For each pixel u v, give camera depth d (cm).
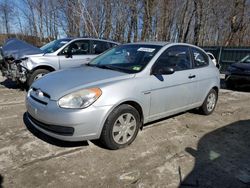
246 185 299
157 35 2188
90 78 360
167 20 2238
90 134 331
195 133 446
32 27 2684
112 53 475
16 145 362
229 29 2380
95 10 2044
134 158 344
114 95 341
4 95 652
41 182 283
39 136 393
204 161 349
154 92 397
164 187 288
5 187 272
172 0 2225
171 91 430
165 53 434
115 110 345
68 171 305
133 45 472
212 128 477
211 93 549
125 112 357
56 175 297
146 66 398
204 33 2473
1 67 739
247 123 520
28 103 366
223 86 1008
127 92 356
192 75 478
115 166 322
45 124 338
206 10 2288
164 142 399
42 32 2627
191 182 299
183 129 460
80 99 322
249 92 898
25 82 682
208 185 295
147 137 412
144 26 2117
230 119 541
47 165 315
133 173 309
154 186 288
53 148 358
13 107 543
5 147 356
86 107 321
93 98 327
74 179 291
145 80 385
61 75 388
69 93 326
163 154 361
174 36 2380
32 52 690
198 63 515
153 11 2102
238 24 2319
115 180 294
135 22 2134
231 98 773
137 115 376
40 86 360
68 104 321
